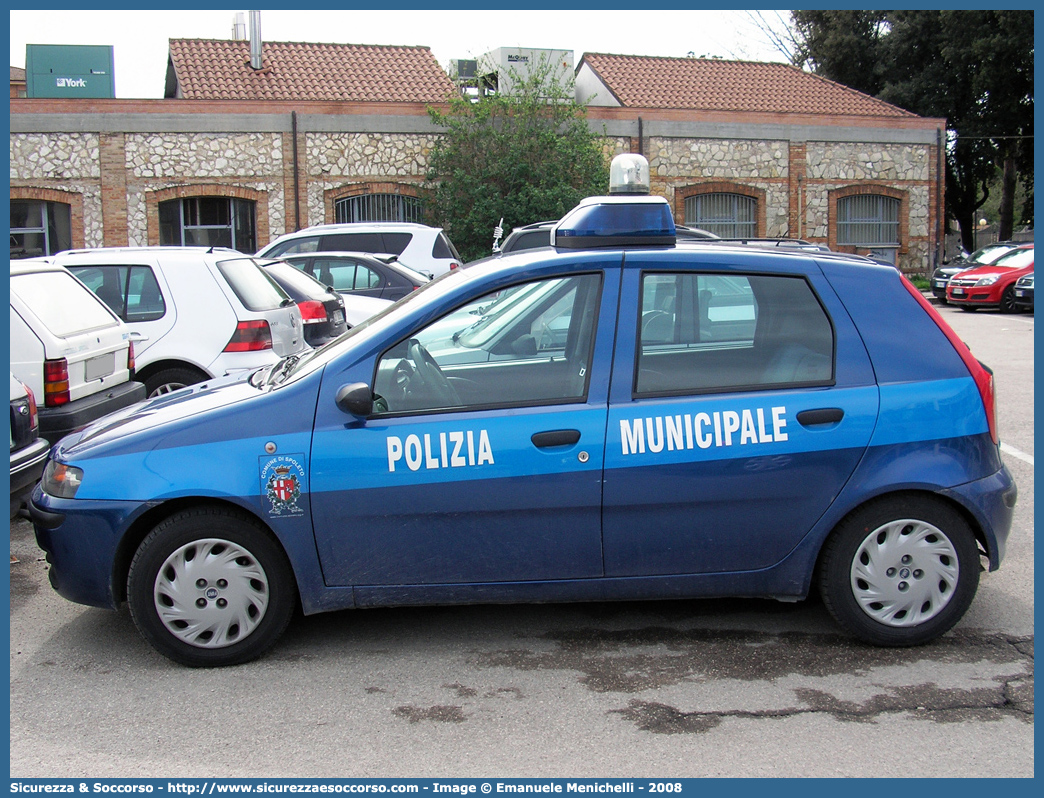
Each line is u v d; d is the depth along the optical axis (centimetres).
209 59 2384
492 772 307
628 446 379
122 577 394
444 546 383
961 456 386
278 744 326
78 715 348
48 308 610
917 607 391
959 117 3478
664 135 2548
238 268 816
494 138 2305
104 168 2130
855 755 314
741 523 387
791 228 2686
